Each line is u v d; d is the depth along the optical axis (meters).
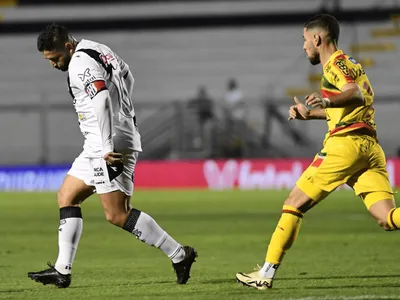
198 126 82.81
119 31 100.06
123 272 27.55
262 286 22.72
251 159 83.06
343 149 21.81
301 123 86.06
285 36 98.00
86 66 21.91
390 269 27.66
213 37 99.06
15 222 49.97
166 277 26.12
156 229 23.41
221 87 95.31
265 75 95.31
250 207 59.50
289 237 22.41
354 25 95.62
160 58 98.00
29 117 93.12
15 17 103.06
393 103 89.12
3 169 84.69
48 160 89.81
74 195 23.17
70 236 23.16
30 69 98.88
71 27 99.06
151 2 102.19
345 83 21.00
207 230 43.88
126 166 22.95
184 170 82.31
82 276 26.59
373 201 22.31
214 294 22.12
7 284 24.97
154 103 81.88
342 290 22.58
